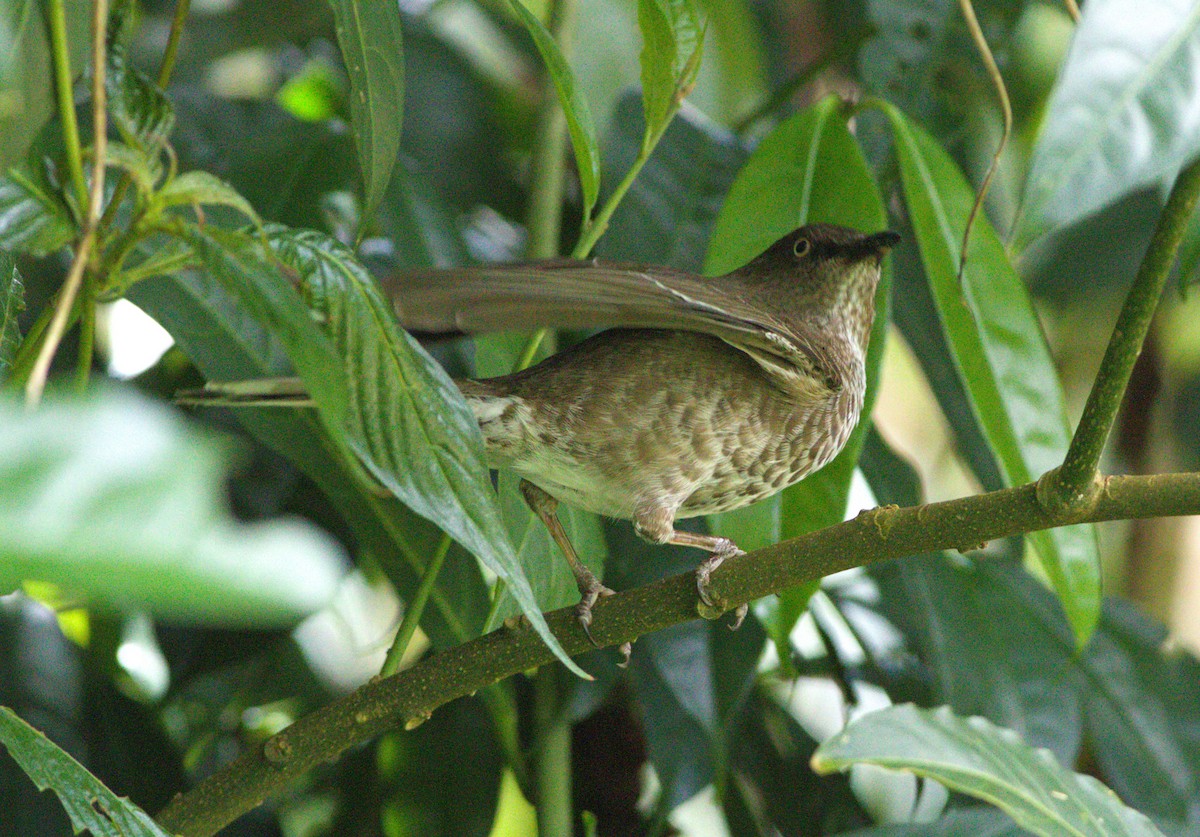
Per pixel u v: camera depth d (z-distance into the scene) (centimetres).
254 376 520
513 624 515
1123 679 532
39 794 527
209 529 190
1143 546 548
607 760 532
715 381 522
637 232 532
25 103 510
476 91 544
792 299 526
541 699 527
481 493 509
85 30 511
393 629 536
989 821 522
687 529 531
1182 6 506
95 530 187
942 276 522
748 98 542
